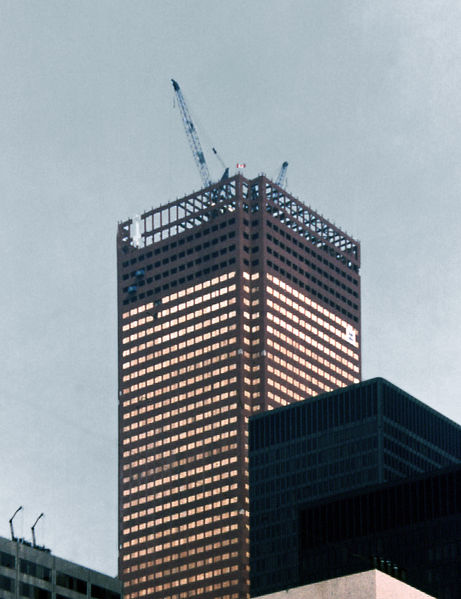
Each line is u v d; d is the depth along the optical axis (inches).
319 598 5162.4
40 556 7805.1
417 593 5201.8
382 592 5059.1
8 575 7544.3
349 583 5123.0
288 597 5236.2
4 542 7603.4
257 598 5305.1
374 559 7086.6
